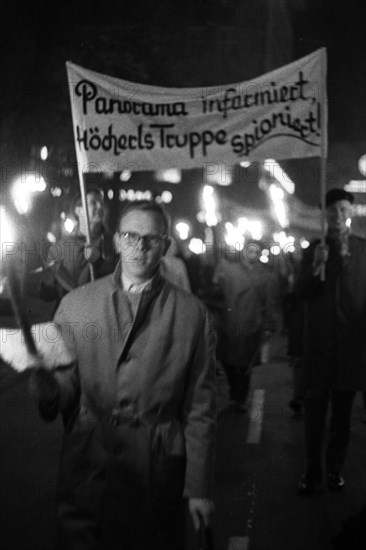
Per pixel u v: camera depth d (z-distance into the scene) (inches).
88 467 135.6
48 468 259.1
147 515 134.3
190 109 233.6
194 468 135.6
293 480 253.8
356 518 182.2
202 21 759.7
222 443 299.4
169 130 232.2
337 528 213.2
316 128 238.5
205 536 135.1
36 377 131.3
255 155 237.3
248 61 840.9
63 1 658.8
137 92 230.5
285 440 305.4
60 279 257.4
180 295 140.6
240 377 356.5
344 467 268.2
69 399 138.3
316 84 238.5
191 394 139.3
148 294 138.2
